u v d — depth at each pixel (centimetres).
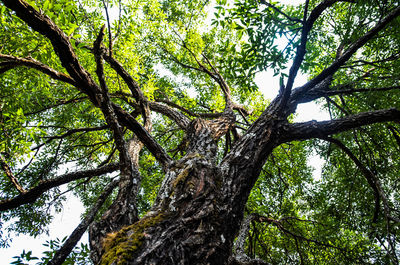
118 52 442
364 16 296
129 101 473
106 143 605
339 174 589
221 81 549
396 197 516
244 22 287
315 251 525
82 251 197
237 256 234
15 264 168
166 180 188
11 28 249
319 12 207
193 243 131
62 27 208
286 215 604
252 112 646
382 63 407
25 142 297
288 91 262
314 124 286
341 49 547
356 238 525
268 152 255
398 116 271
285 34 279
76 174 294
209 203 159
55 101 451
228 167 220
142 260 118
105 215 174
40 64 222
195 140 272
